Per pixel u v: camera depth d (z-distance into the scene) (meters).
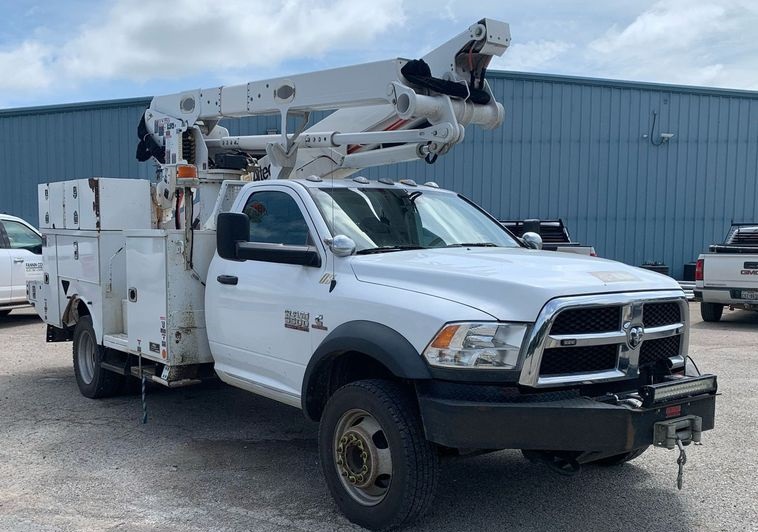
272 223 5.29
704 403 4.03
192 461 5.38
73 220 7.33
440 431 3.71
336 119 7.12
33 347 10.46
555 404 3.63
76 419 6.54
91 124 23.03
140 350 6.18
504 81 20.94
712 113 21.11
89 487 4.82
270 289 5.00
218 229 4.99
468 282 3.92
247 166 7.73
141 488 4.81
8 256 12.16
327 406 4.33
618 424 3.60
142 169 22.66
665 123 21.11
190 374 5.93
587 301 3.73
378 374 4.49
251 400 7.28
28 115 23.56
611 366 3.91
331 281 4.54
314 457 5.48
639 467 5.28
